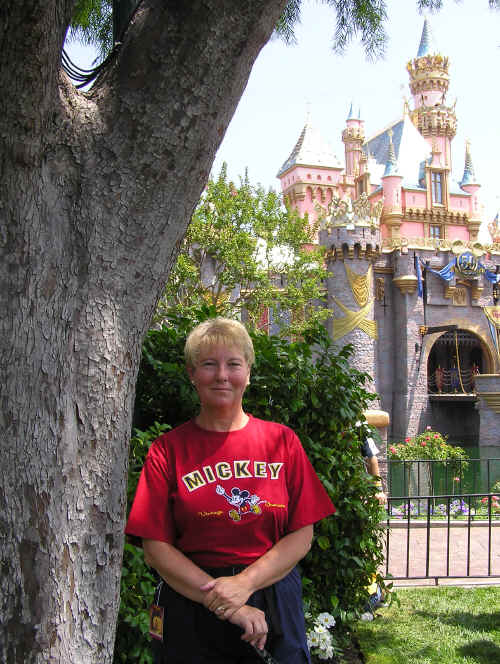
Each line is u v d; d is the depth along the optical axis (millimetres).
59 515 2035
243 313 33688
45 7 1843
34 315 2029
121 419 2232
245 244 25297
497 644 4789
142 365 4809
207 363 2412
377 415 9484
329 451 4527
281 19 6910
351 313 40031
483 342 45281
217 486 2273
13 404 1981
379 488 5055
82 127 2150
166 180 2238
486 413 37875
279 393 4578
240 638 2229
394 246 44531
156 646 2336
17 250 2016
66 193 2123
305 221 27641
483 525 9242
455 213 56438
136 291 2264
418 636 4949
